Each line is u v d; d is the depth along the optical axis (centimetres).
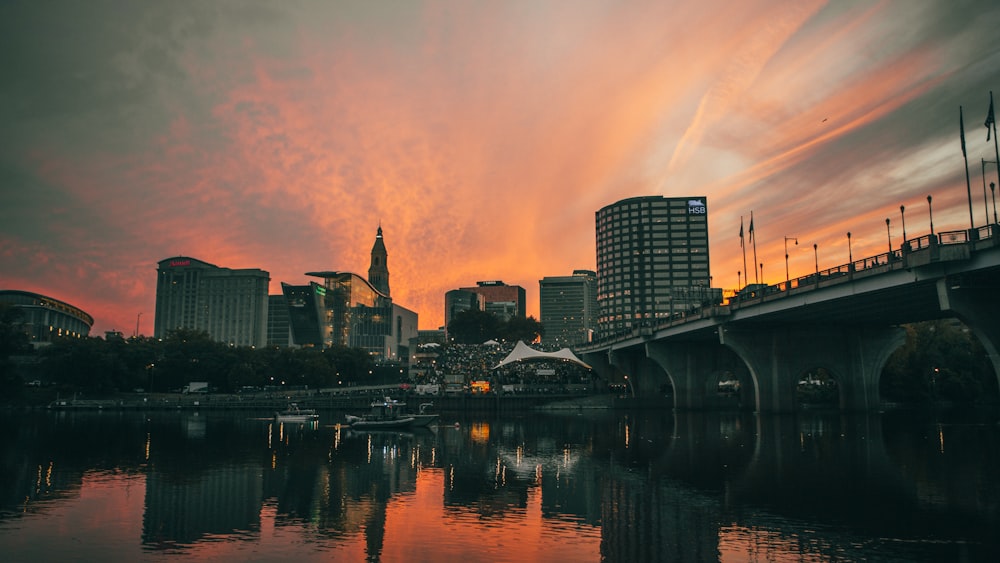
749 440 6656
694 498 3712
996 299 6200
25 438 7625
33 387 15362
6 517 3381
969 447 5800
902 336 10100
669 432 7912
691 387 12656
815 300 7831
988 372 13038
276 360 18350
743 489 3944
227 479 4597
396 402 12625
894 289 6838
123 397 15462
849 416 9669
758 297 9069
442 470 4984
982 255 5775
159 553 2727
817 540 2791
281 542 2884
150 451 6316
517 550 2723
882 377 13100
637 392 15025
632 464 5141
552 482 4356
